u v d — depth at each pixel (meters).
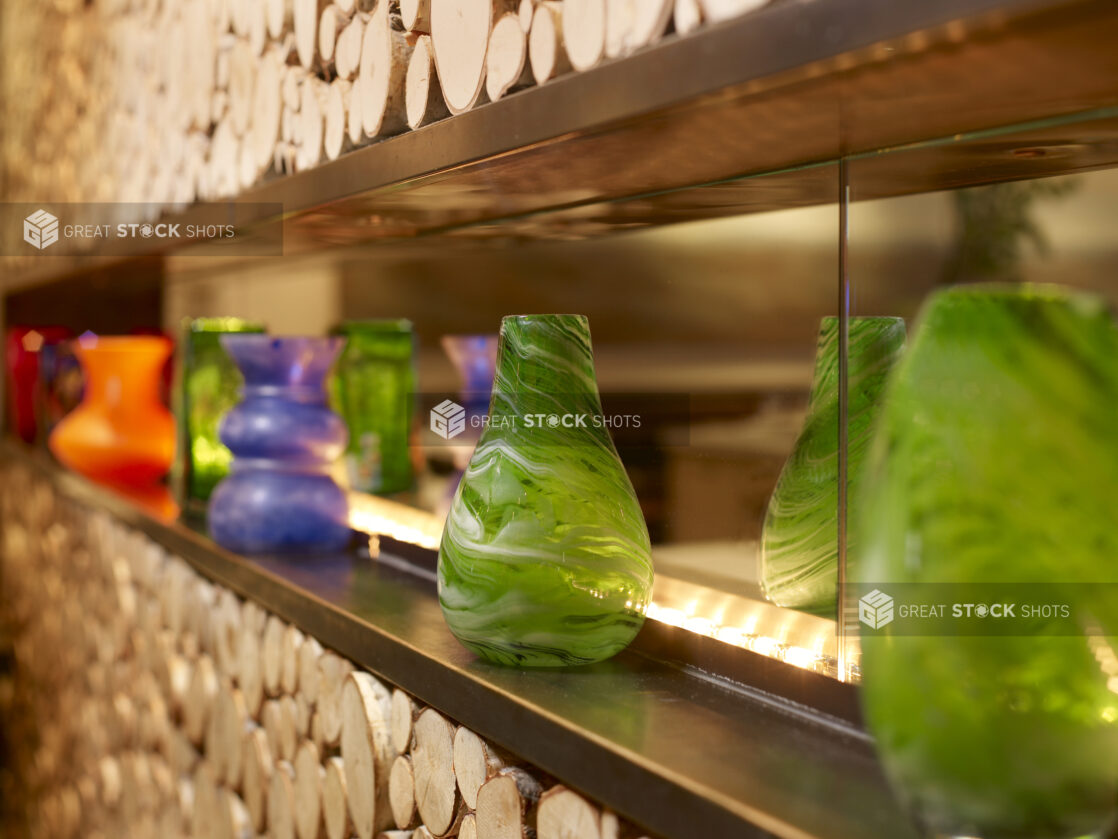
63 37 2.54
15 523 3.14
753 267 1.39
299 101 1.22
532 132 0.72
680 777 0.60
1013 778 0.47
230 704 1.44
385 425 1.67
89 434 2.24
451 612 0.82
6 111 3.46
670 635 0.84
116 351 2.25
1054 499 0.47
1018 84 0.54
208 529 1.57
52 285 2.87
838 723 0.69
